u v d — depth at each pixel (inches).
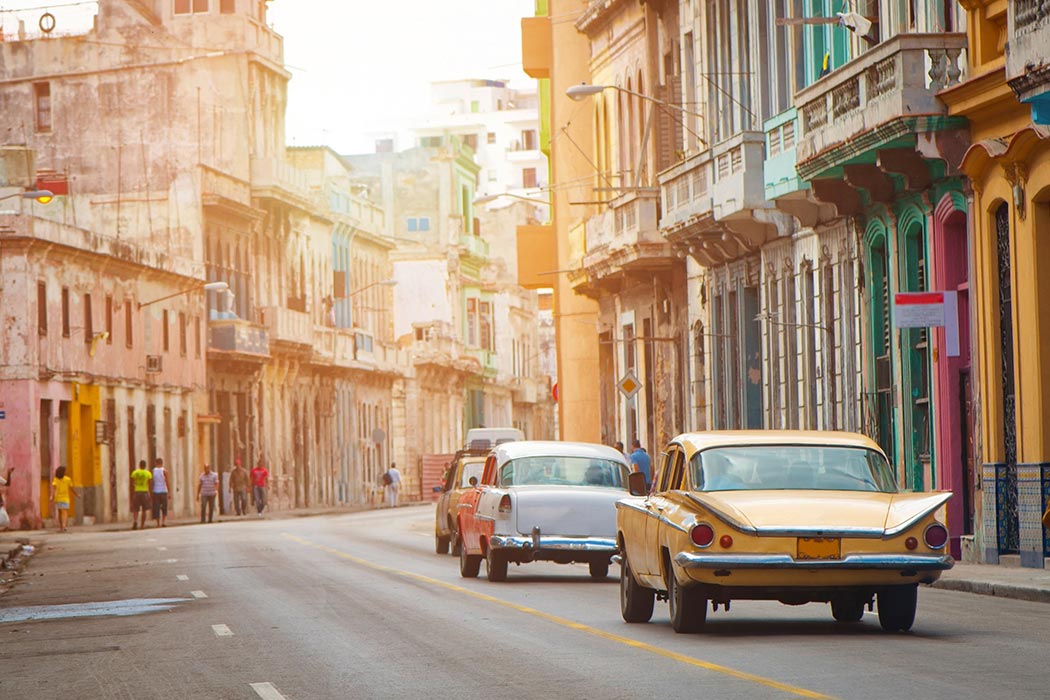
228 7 3769.7
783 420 1701.5
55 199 3393.2
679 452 807.7
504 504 1196.5
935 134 1224.2
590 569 1272.1
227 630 887.7
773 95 1641.2
